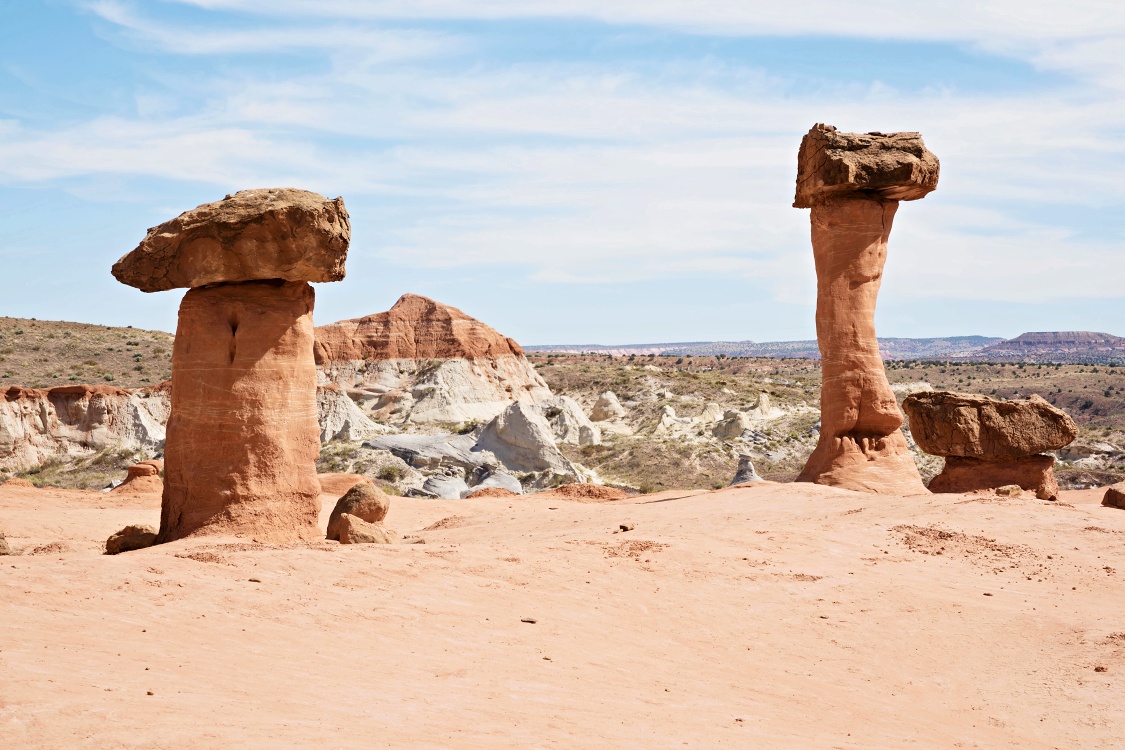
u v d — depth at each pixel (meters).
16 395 61.88
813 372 177.50
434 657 10.69
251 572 13.09
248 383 18.86
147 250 18.55
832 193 28.62
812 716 10.56
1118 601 16.00
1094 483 53.03
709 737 9.03
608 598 14.27
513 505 32.31
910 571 17.48
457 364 87.56
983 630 14.41
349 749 7.16
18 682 7.66
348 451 60.25
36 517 24.98
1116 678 12.37
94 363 86.69
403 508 30.48
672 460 63.47
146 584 11.90
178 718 7.35
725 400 86.94
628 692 10.37
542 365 112.31
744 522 21.83
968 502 23.09
